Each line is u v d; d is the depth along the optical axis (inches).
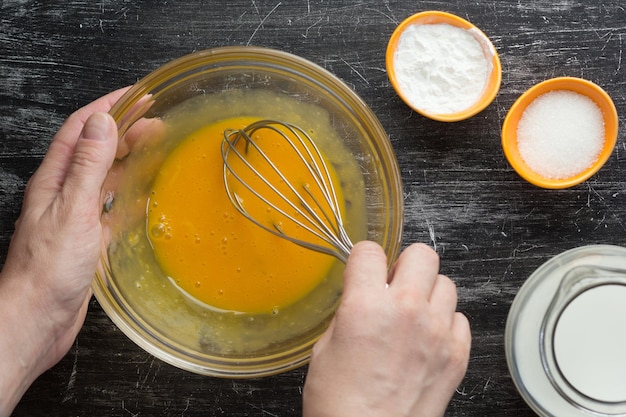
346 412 20.5
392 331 21.0
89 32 26.4
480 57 25.9
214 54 24.9
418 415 21.5
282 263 25.9
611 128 25.6
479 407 26.3
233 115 26.1
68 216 22.8
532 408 25.8
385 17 26.3
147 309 26.0
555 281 25.8
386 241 25.5
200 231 25.8
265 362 25.4
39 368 24.5
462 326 22.5
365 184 25.9
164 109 25.7
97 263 24.2
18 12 26.4
